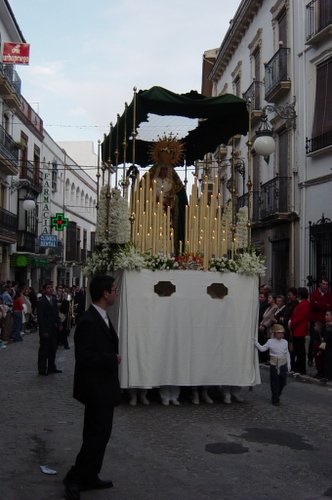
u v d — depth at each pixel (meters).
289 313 13.28
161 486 5.35
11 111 31.03
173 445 6.73
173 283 9.24
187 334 9.19
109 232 9.89
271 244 21.77
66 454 6.36
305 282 18.45
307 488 5.36
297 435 7.29
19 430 7.42
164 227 9.93
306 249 18.58
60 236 44.38
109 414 5.07
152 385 8.95
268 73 21.38
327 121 17.64
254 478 5.61
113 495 5.09
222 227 10.75
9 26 29.77
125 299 9.04
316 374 12.21
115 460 6.14
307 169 18.64
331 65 17.56
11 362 14.42
